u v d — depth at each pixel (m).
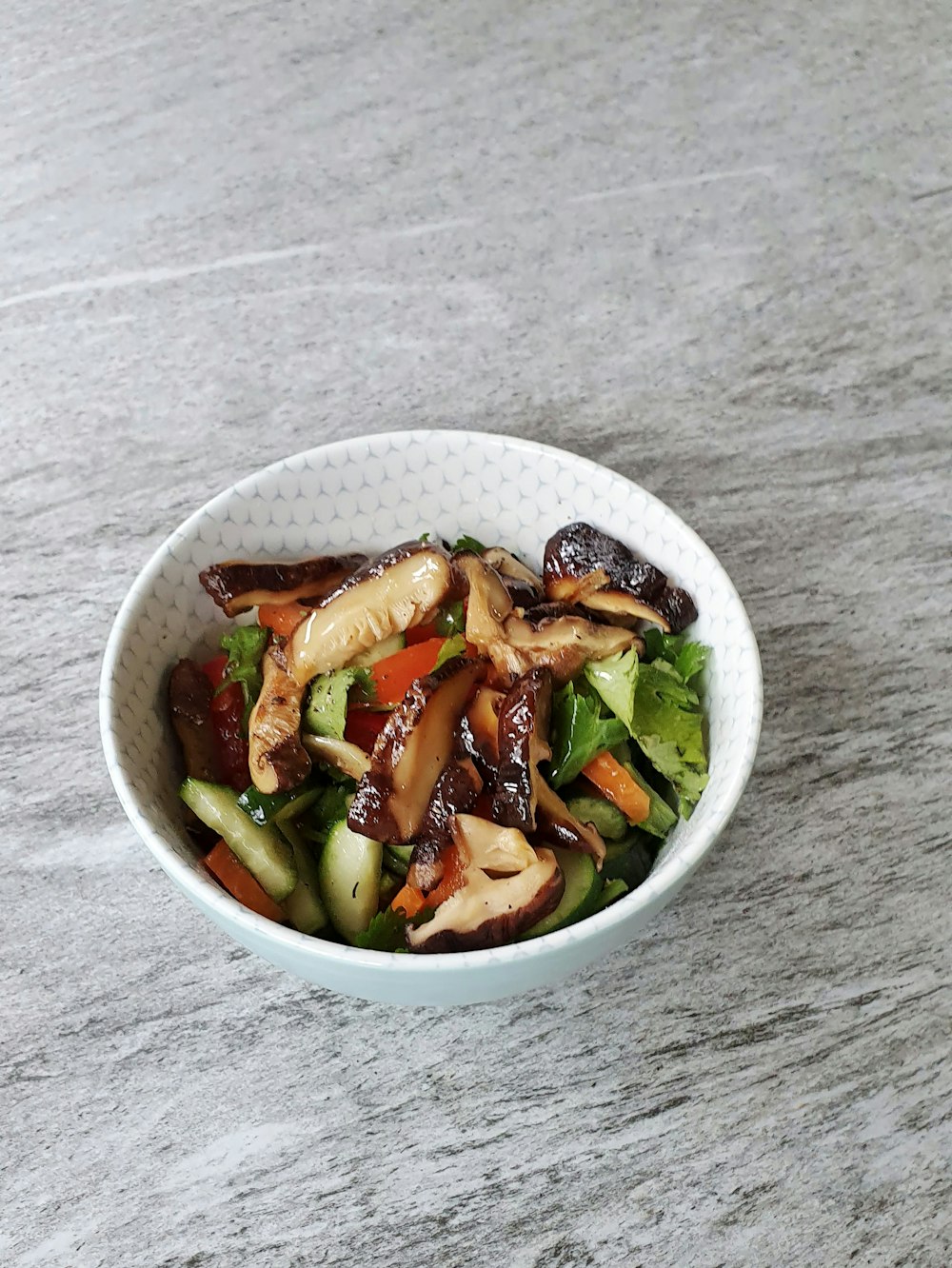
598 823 0.28
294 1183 0.28
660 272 0.44
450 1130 0.29
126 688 0.28
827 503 0.39
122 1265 0.27
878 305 0.44
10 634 0.36
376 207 0.46
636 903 0.24
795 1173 0.28
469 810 0.27
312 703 0.29
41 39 0.52
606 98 0.49
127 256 0.45
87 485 0.39
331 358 0.42
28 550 0.38
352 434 0.40
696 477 0.40
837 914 0.32
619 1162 0.28
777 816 0.33
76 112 0.49
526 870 0.26
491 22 0.51
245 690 0.30
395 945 0.27
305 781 0.29
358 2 0.52
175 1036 0.30
